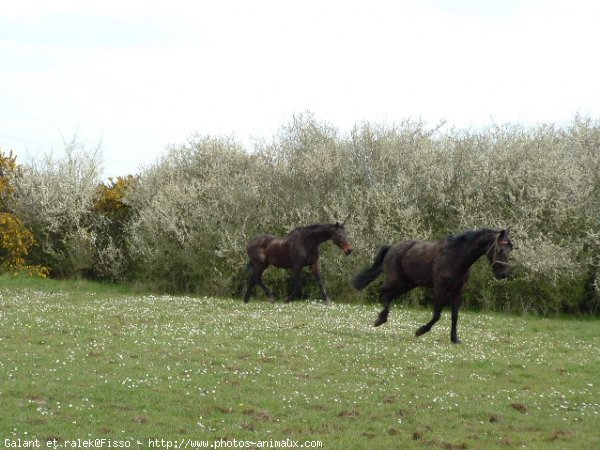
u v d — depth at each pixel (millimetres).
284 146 31812
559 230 27516
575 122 30859
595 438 11016
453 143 30203
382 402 12672
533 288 26688
